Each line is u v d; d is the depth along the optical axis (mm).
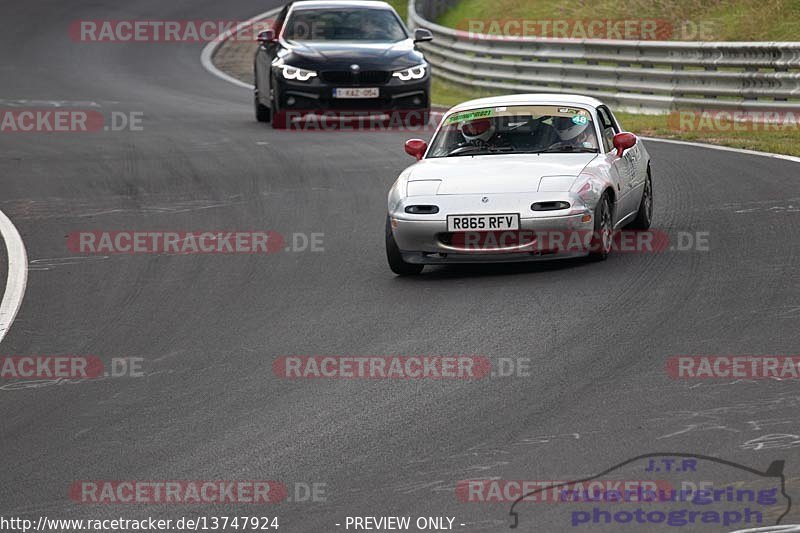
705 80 72500
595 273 34844
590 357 26672
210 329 31422
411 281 35812
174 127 72812
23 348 30594
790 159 53906
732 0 96938
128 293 35938
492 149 38906
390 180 52875
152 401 25688
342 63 69250
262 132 69688
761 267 34031
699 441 21266
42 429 24312
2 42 118000
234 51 115438
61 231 45094
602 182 36219
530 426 22578
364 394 25141
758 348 26500
